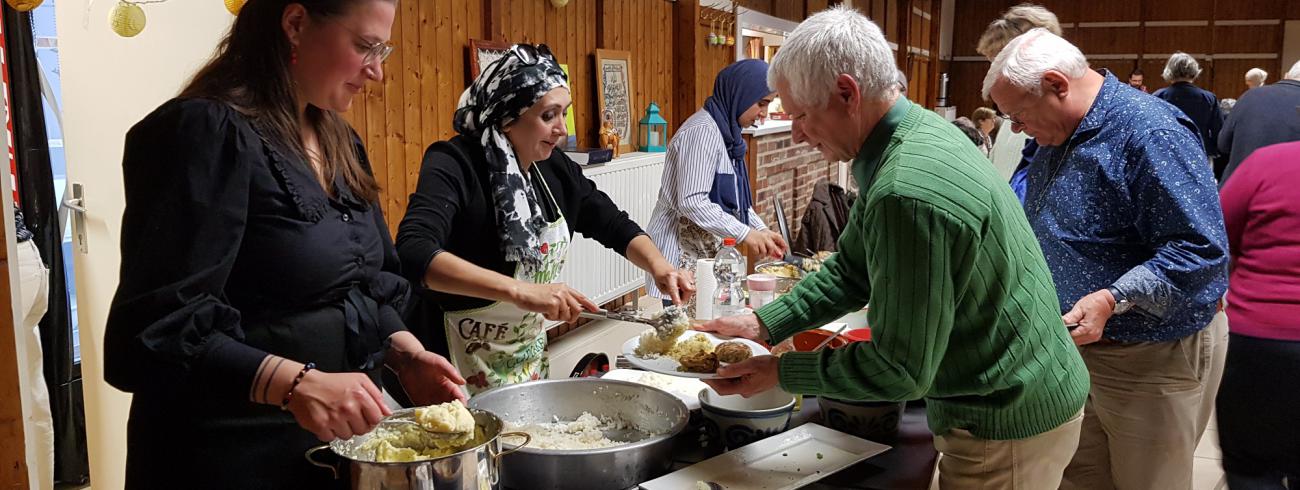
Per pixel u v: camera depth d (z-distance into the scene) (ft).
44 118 9.28
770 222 22.57
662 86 18.40
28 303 8.34
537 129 6.43
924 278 4.06
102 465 8.95
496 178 6.38
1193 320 6.41
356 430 3.57
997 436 4.71
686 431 5.54
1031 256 4.66
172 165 3.49
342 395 3.53
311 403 3.50
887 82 4.42
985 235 4.22
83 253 8.46
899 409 5.47
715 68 20.10
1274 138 11.11
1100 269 6.52
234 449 3.94
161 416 3.90
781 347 6.54
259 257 3.81
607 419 5.43
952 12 45.14
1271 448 7.05
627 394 5.37
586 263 15.28
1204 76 41.52
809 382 4.61
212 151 3.56
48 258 9.53
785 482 4.62
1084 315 6.00
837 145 4.69
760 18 22.35
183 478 3.92
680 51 18.80
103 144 8.08
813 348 6.59
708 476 4.68
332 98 4.08
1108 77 6.53
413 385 4.73
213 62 4.01
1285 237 6.82
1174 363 6.50
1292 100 11.09
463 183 6.41
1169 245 6.09
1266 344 6.91
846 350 4.51
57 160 9.78
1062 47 6.46
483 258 6.62
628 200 15.93
